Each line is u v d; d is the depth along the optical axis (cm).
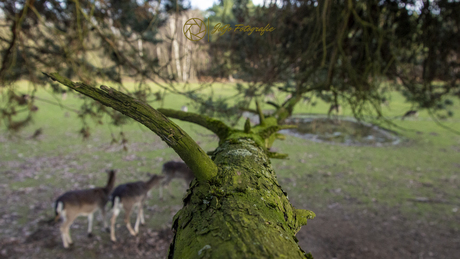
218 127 127
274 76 388
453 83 425
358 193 706
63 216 466
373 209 629
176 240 53
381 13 412
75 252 459
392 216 600
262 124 165
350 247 495
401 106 1526
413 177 814
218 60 376
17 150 908
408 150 1077
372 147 1104
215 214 52
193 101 354
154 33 367
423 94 416
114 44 313
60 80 47
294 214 62
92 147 978
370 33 398
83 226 555
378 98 371
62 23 359
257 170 73
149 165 853
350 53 436
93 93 49
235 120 357
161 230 539
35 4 315
